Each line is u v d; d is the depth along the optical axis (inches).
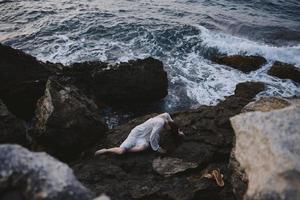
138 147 328.5
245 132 246.7
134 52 579.8
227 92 492.7
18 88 400.2
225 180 294.4
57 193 171.0
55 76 425.7
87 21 673.6
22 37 608.7
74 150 342.3
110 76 435.2
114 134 358.6
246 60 559.2
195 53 595.5
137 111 449.4
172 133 344.5
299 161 206.4
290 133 229.0
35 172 177.9
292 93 498.0
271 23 749.9
